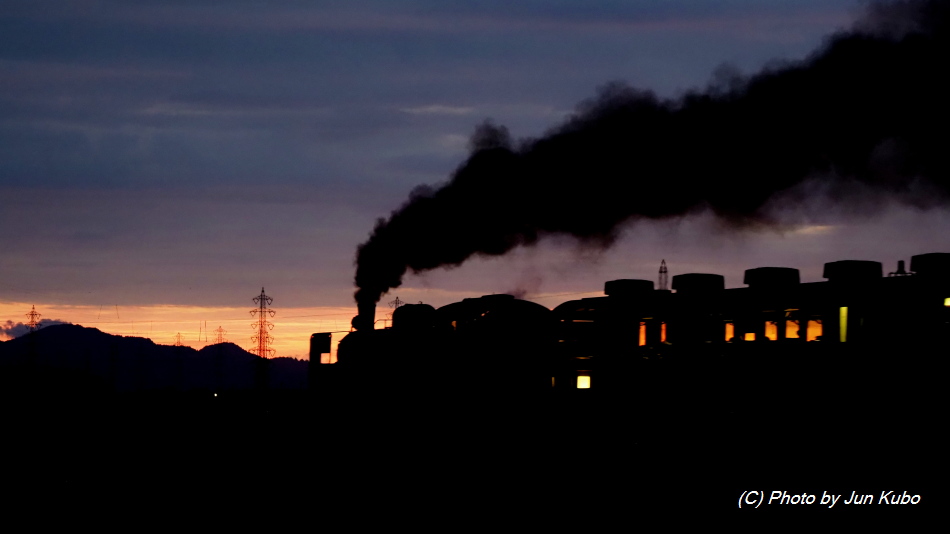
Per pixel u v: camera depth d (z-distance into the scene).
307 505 84.44
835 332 73.12
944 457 61.56
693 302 87.25
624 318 93.88
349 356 125.56
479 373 98.88
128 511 83.62
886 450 64.50
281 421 150.50
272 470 110.62
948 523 58.38
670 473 75.56
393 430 109.38
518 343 97.81
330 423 125.56
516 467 88.38
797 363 73.19
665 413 83.38
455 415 100.12
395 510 79.12
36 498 92.19
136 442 147.88
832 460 67.06
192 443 144.50
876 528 60.34
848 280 73.88
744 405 76.19
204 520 78.25
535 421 93.19
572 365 94.75
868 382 67.88
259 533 72.00
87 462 123.12
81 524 77.00
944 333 66.56
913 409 64.56
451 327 109.81
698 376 82.31
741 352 79.31
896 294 69.44
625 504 72.38
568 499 76.00
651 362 89.19
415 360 109.62
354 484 94.44
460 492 83.88
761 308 80.38
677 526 65.69
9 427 164.75
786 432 71.00
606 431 86.56
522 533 67.12
